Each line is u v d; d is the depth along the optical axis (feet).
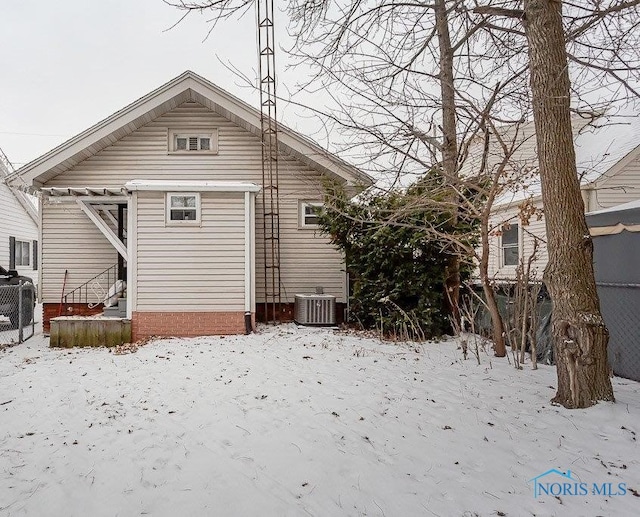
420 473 10.64
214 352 24.93
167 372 20.57
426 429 13.24
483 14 18.94
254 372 20.22
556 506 9.16
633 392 15.56
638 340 17.40
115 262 36.40
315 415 14.56
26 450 12.19
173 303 30.78
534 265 39.40
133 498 9.75
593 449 11.46
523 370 19.80
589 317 14.17
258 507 9.34
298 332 31.50
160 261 30.81
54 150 34.14
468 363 21.48
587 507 9.11
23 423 14.25
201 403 15.93
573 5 17.43
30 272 61.62
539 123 14.99
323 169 36.01
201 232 31.17
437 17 20.30
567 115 14.76
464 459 11.26
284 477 10.58
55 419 14.60
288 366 21.29
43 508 9.39
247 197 31.50
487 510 9.08
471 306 24.49
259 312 37.17
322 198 29.76
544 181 14.84
